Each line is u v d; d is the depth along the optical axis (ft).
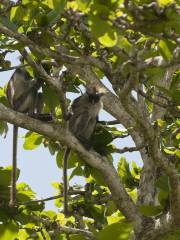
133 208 46.39
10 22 38.01
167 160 41.06
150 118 49.67
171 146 50.44
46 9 39.83
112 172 46.57
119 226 32.32
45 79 42.27
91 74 51.75
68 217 51.47
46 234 48.80
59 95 42.83
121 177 55.77
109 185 46.47
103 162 46.44
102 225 53.16
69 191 53.06
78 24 36.50
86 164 49.80
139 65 34.96
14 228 45.19
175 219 42.04
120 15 30.37
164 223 42.93
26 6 37.45
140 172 53.01
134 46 35.12
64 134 45.06
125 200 46.44
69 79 47.73
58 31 43.60
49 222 49.01
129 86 36.58
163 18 30.12
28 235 49.01
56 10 32.22
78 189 54.54
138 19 30.25
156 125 42.16
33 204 47.29
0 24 38.14
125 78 38.70
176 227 42.68
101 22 29.60
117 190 46.39
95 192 54.24
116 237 32.45
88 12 30.35
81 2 29.81
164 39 31.14
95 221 53.31
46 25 38.45
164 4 29.96
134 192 55.16
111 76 38.91
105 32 29.76
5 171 46.09
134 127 47.19
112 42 30.68
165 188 42.63
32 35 39.01
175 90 41.52
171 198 41.32
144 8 30.01
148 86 49.39
